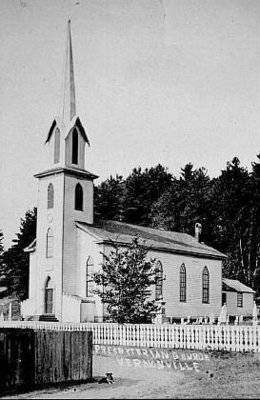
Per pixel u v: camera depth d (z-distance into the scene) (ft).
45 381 60.23
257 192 268.62
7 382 57.21
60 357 61.77
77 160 171.32
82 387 58.39
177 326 96.43
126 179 303.48
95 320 153.17
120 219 307.99
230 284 217.77
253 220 268.62
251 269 267.59
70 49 180.24
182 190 291.58
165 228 289.74
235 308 212.23
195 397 50.80
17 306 223.71
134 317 109.50
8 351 57.57
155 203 302.04
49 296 165.07
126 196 305.94
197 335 93.86
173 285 178.91
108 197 303.68
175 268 180.65
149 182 302.66
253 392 54.85
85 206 169.68
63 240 162.09
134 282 111.24
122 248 160.45
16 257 245.24
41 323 122.42
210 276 196.34
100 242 156.66
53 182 167.84
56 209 165.27
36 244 169.99
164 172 295.07
